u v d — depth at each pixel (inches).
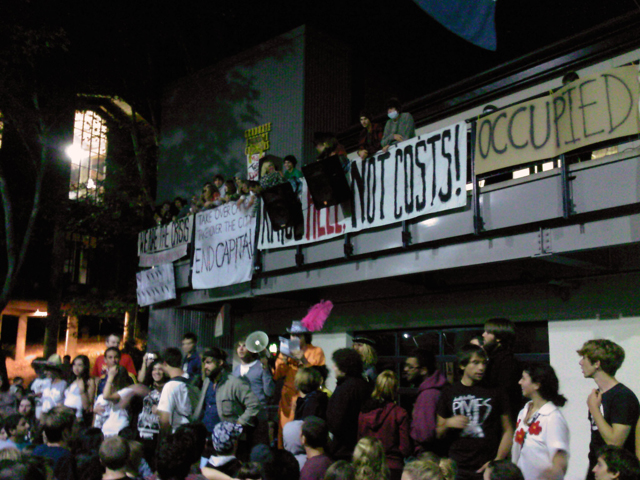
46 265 837.2
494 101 369.4
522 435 189.3
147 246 525.7
